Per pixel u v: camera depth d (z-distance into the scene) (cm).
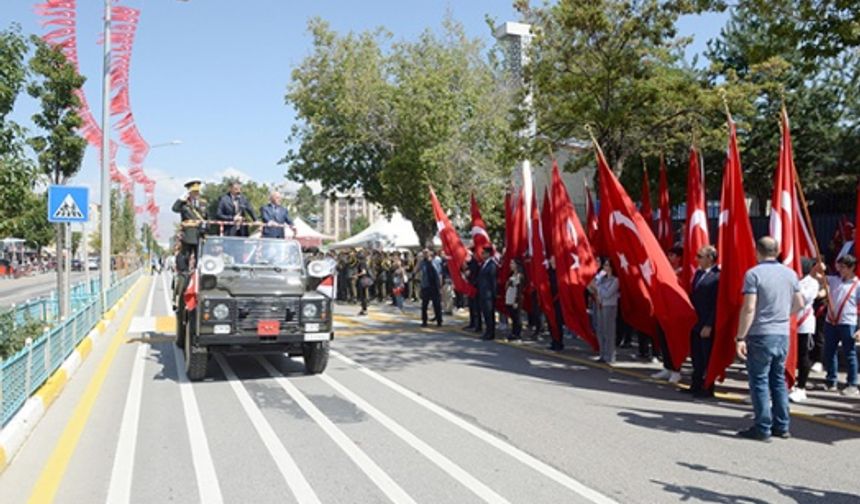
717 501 506
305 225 2950
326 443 661
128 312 2164
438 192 2628
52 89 1599
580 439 672
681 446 647
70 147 1612
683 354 944
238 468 586
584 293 1208
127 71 2091
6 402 670
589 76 1575
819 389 916
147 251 8569
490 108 2753
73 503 509
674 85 1540
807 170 2123
